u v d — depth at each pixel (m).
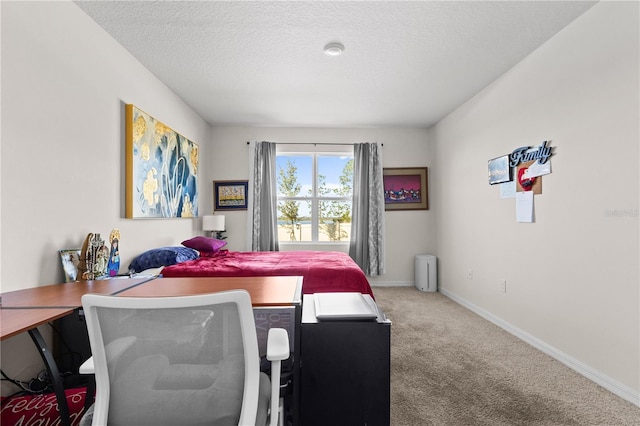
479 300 3.22
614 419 1.52
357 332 1.29
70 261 1.77
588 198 1.93
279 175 4.62
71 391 1.55
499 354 2.25
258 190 4.31
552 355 2.21
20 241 1.52
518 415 1.55
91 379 1.06
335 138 4.51
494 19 2.04
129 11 1.94
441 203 4.20
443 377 1.92
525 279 2.52
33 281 1.58
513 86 2.67
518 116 2.61
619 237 1.74
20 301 1.28
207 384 0.80
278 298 1.34
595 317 1.88
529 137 2.47
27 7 1.54
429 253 4.52
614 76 1.76
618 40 1.73
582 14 1.97
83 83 1.93
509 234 2.73
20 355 1.53
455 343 2.46
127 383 0.80
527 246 2.50
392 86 3.09
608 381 1.79
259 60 2.57
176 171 3.15
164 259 2.48
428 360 2.15
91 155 2.00
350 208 4.64
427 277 4.23
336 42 2.31
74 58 1.85
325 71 2.77
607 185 1.81
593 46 1.89
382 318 1.34
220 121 4.18
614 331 1.77
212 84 3.02
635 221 1.65
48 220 1.68
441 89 3.17
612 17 1.77
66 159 1.79
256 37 2.25
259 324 1.98
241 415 0.78
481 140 3.18
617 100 1.74
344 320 1.30
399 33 2.20
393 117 4.06
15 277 1.49
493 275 2.96
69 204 1.82
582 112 1.97
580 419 1.52
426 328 2.80
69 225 1.82
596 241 1.88
